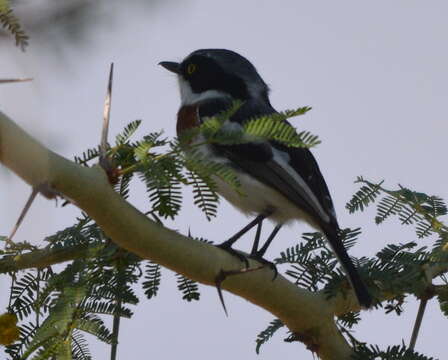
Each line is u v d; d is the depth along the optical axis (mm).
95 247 6496
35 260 6461
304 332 7473
